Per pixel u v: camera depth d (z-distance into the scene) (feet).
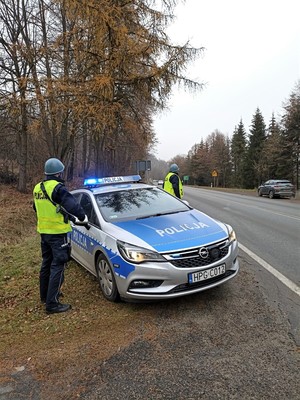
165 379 9.38
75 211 13.87
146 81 44.83
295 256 21.25
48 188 14.06
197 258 13.26
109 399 8.73
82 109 40.57
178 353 10.62
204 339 11.34
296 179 139.85
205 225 15.16
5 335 12.66
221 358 10.22
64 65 45.32
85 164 105.50
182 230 14.48
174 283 12.85
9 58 53.01
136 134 57.26
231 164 268.62
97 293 16.03
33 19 51.19
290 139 134.21
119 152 129.08
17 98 42.52
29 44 46.75
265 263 19.72
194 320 12.67
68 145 51.57
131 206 17.61
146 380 9.39
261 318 12.60
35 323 13.50
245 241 26.30
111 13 40.16
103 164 91.20
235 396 8.58
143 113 55.62
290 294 14.82
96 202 17.79
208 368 9.77
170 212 17.15
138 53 42.78
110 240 14.43
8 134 67.92
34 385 9.54
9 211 44.45
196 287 13.30
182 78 45.65
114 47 41.70
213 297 14.65
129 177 21.99
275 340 11.07
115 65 42.32
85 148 102.83
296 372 9.40
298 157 134.62
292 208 52.34
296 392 8.64
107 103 42.16
